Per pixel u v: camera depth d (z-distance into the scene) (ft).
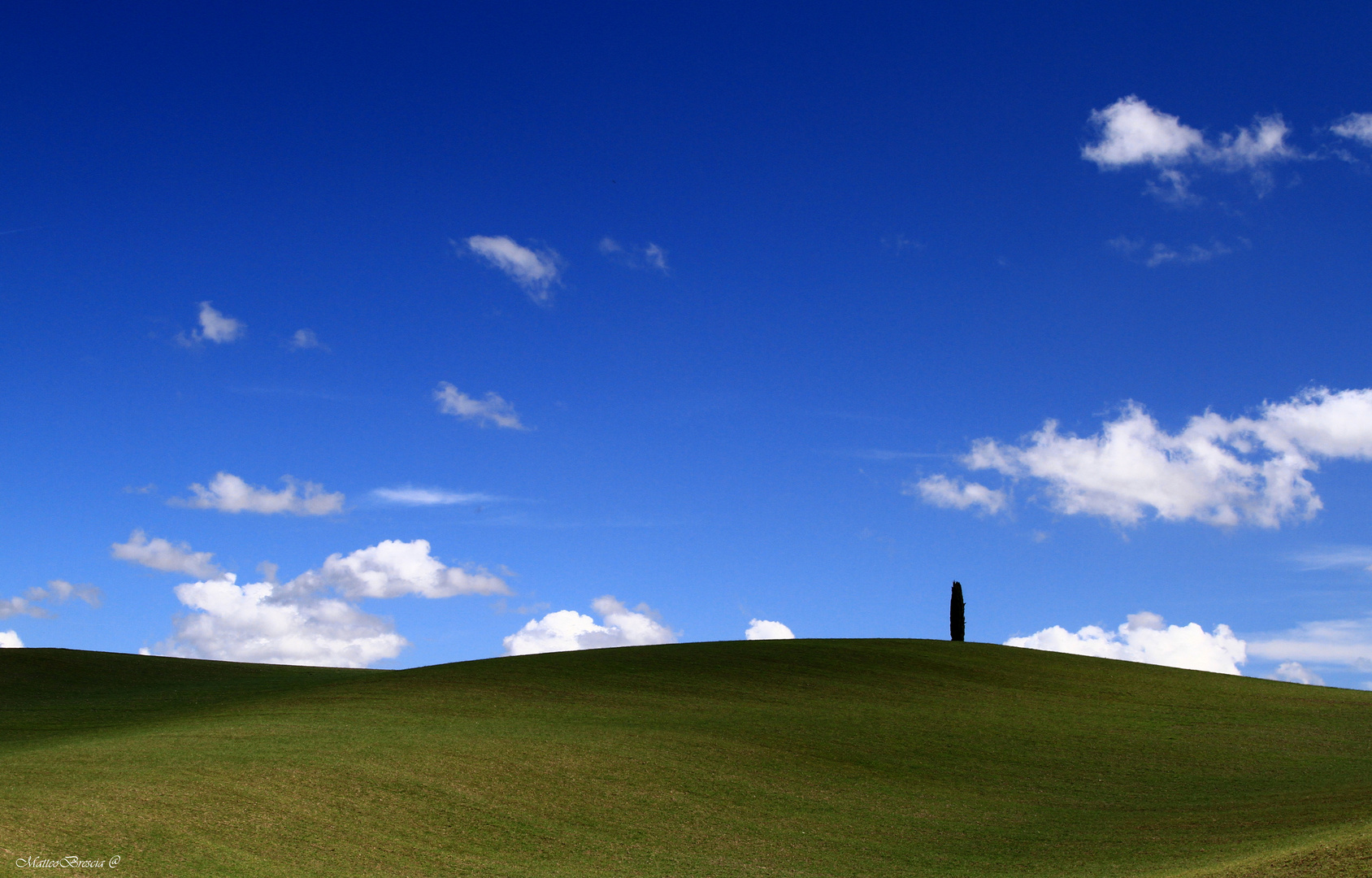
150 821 80.69
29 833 74.54
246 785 92.63
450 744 116.06
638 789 107.04
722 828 97.96
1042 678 209.36
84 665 195.83
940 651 237.25
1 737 123.54
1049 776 131.34
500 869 81.20
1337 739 158.20
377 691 161.17
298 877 73.82
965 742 147.02
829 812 106.52
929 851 95.76
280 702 150.51
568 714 145.38
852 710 165.17
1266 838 95.55
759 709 160.35
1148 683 208.85
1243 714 178.60
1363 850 72.18
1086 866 89.56
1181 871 82.23
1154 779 132.67
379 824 87.81
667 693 169.89
